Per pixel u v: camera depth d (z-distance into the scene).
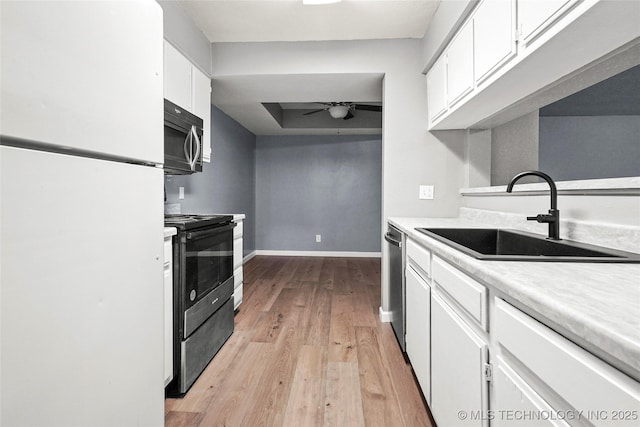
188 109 2.32
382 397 1.56
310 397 1.56
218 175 3.93
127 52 0.77
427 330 1.39
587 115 1.57
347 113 4.44
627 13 0.96
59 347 0.57
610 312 0.50
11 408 0.49
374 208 5.47
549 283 0.67
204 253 1.82
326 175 5.51
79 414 0.62
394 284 2.24
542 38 1.14
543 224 1.50
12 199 0.49
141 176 0.82
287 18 2.33
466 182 2.52
